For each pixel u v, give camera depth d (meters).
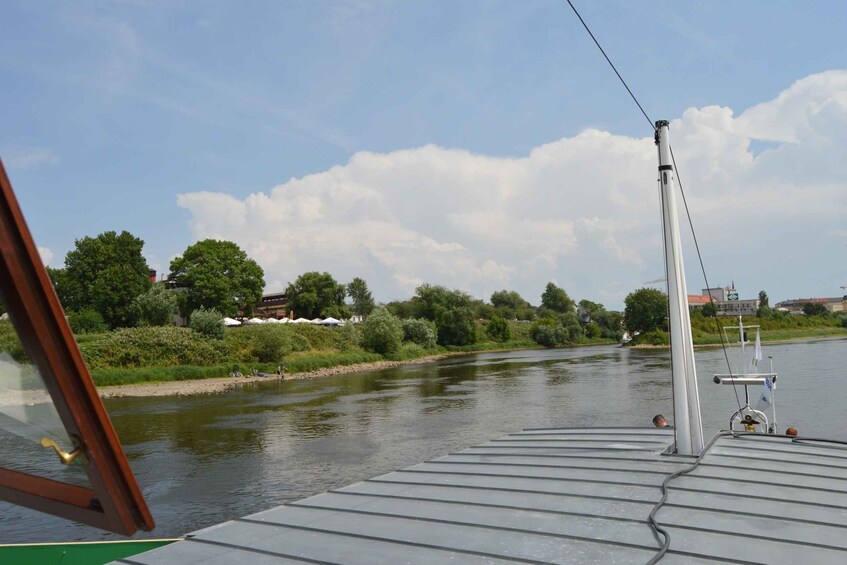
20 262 1.44
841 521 4.72
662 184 7.62
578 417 29.11
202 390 45.38
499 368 60.75
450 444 24.00
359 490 6.14
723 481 5.96
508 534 4.63
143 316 66.75
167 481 19.31
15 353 1.58
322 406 35.53
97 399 1.62
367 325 77.19
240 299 85.31
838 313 147.75
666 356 71.88
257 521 5.23
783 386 36.38
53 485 1.80
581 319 135.88
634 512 5.04
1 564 7.42
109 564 4.45
